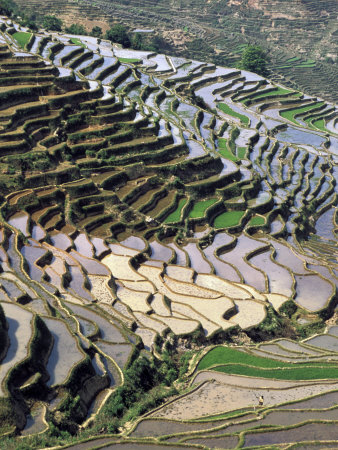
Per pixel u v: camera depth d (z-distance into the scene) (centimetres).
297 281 8175
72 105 10638
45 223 8375
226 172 10744
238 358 6178
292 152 13450
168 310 6894
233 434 4734
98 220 8788
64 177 9181
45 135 9938
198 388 5575
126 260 7888
